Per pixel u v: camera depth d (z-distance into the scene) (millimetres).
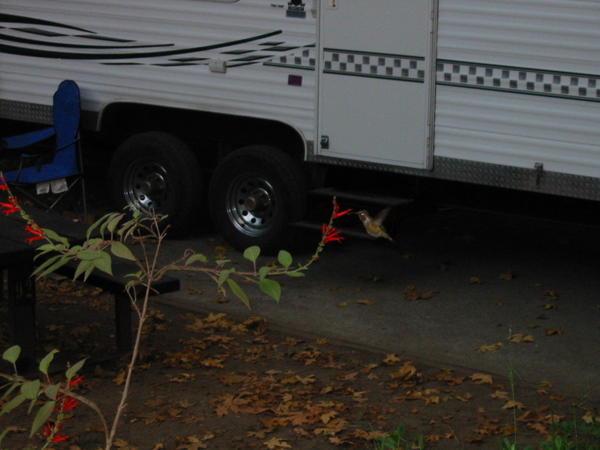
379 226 7980
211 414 5828
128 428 5621
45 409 3213
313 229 8586
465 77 7801
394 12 8016
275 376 6457
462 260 9180
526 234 10023
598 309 7922
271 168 8859
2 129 11352
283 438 5504
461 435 5562
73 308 7715
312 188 8961
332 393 6180
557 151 7523
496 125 7742
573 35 7301
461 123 7898
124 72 9586
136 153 9680
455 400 6098
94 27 9672
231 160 9133
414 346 7148
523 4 7461
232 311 7828
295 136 9336
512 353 7027
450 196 8625
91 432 5543
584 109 7359
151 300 8008
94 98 9820
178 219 9570
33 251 5887
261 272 3486
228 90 9055
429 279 8648
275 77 8773
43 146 10961
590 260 9211
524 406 6004
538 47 7457
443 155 8023
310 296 8188
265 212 9078
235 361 6719
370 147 8359
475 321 7664
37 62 10078
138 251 9305
